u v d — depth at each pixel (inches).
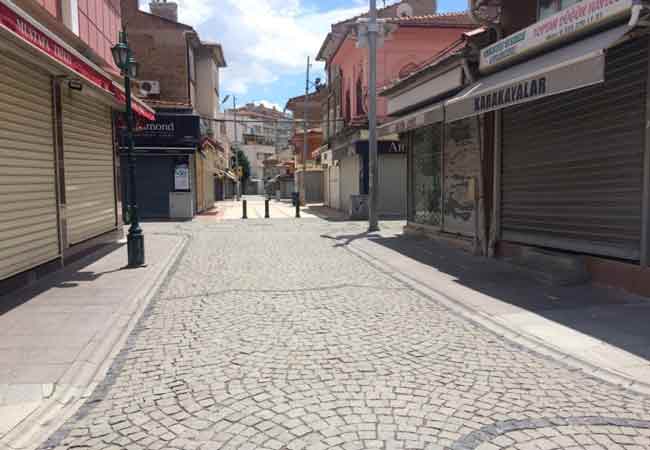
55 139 350.3
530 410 140.0
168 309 255.8
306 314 243.0
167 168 840.9
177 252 454.3
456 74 408.8
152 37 906.7
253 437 125.8
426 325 225.0
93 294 282.5
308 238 559.2
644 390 154.5
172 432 129.6
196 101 1102.4
